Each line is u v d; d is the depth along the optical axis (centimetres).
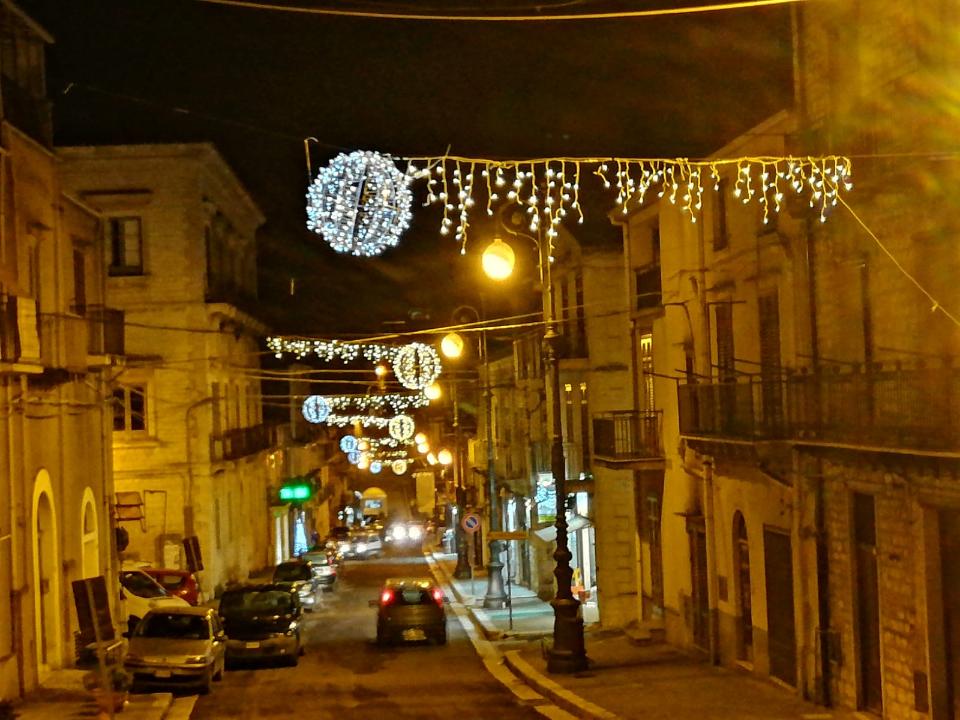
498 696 1995
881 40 1543
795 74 1767
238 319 4384
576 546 3744
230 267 4647
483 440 5138
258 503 5259
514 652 2555
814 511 1750
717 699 1786
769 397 1812
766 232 1906
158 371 3969
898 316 1517
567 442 3481
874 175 1504
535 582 4134
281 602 2597
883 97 1512
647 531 2756
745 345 2041
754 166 1961
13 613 1903
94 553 2558
